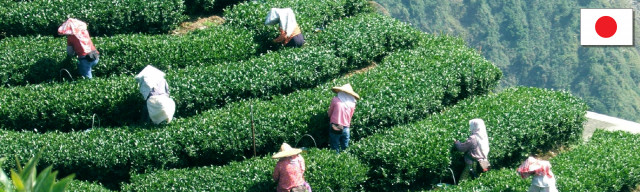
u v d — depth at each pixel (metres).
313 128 26.62
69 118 26.69
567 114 29.44
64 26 27.92
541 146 29.42
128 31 33.06
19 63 28.80
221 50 31.31
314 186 23.53
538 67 172.88
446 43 35.12
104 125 27.22
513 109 29.00
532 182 23.08
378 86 29.23
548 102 30.02
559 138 29.75
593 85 164.75
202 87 28.19
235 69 29.39
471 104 29.77
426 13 185.75
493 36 181.62
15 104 26.59
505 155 27.81
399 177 25.41
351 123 27.00
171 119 26.09
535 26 181.88
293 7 34.62
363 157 25.39
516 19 180.88
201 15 36.25
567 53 174.62
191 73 29.11
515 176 24.92
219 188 23.08
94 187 23.11
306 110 26.95
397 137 26.44
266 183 23.22
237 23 33.12
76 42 28.03
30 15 31.59
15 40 30.56
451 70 31.22
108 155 24.33
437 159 25.56
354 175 24.27
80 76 29.27
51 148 24.33
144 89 25.80
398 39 33.97
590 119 34.84
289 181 21.98
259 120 26.27
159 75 25.98
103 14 32.22
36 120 26.59
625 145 29.06
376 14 36.41
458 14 188.62
